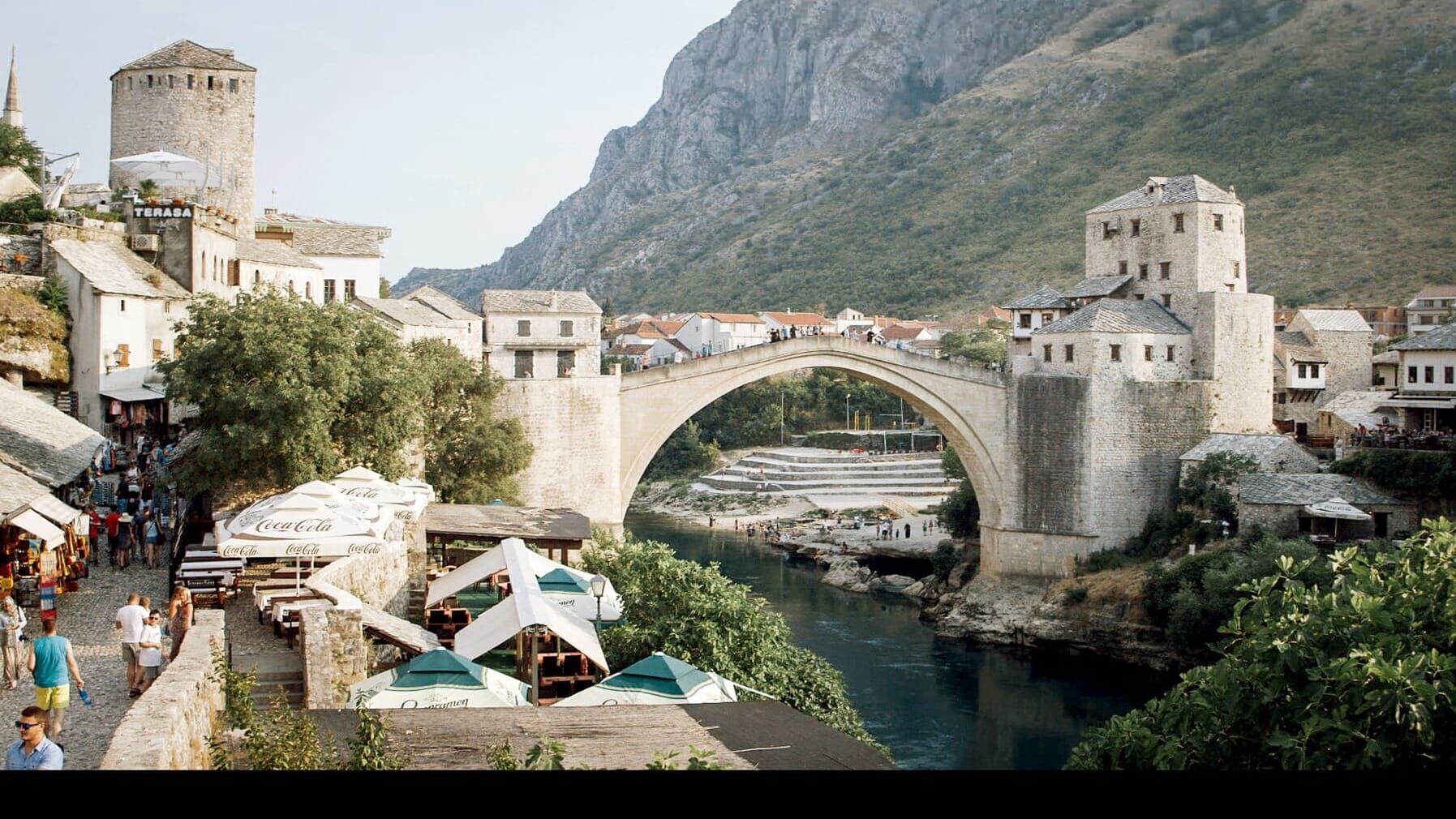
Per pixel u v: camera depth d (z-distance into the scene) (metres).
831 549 123.06
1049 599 89.38
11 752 18.08
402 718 24.58
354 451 52.78
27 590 34.94
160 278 68.69
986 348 177.38
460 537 52.09
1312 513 81.88
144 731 18.41
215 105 89.62
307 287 88.56
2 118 90.88
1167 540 91.00
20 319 58.00
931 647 86.19
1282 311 153.12
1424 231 180.25
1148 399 95.00
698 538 138.62
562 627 32.81
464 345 93.88
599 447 83.38
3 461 40.53
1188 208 97.50
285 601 34.81
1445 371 96.56
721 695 29.31
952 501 110.12
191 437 54.50
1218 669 28.77
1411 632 27.25
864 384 192.00
